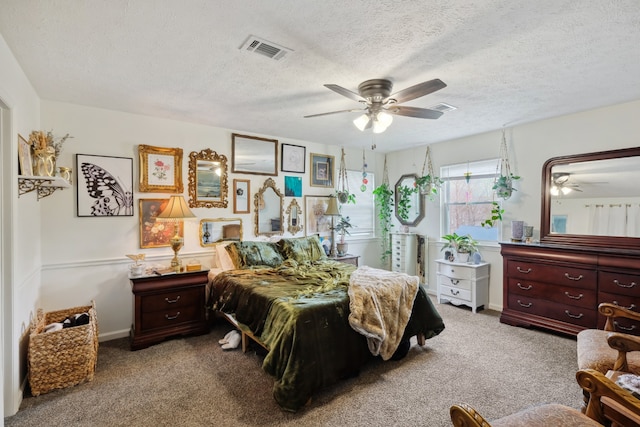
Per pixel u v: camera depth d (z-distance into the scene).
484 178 4.36
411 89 2.12
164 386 2.34
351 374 2.36
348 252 5.31
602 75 2.47
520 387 2.31
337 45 2.02
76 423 1.94
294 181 4.67
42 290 2.95
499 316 3.91
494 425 1.26
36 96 2.81
